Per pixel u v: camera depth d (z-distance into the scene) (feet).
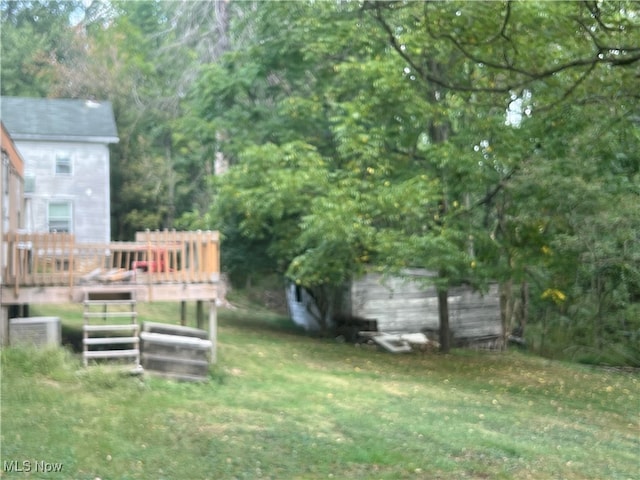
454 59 47.47
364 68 48.88
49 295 37.09
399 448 26.03
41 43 111.96
